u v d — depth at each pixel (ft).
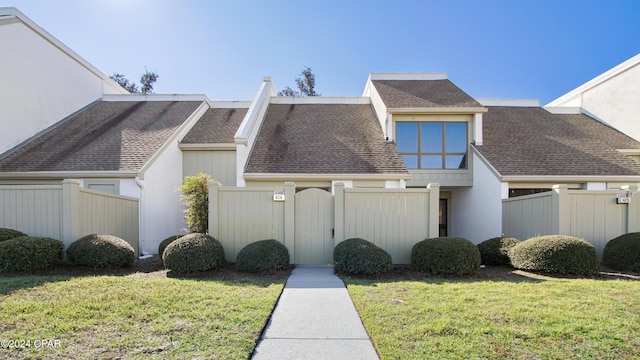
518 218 34.01
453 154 43.93
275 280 21.67
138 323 13.42
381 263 23.35
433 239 25.30
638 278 22.59
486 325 13.38
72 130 44.42
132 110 51.21
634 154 43.39
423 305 15.89
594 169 37.55
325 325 14.17
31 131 42.29
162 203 39.01
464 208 45.47
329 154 39.78
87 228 26.81
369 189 27.61
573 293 17.80
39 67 43.55
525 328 13.03
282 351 11.80
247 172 36.45
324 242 27.76
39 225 25.02
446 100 44.78
